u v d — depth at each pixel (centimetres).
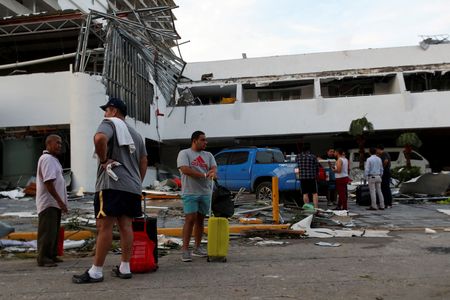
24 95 1798
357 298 380
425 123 2253
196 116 2406
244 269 503
